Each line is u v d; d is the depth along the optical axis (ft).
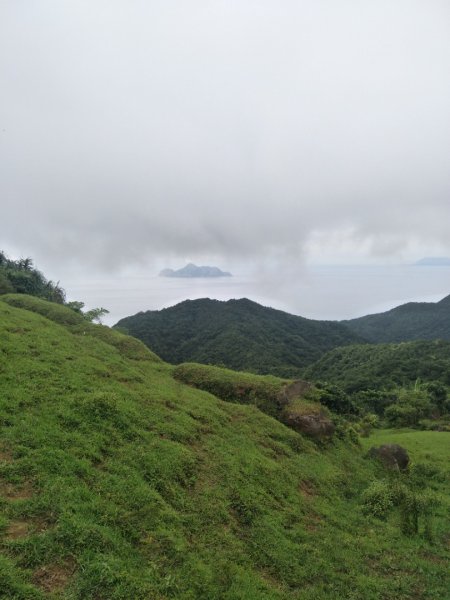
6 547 19.56
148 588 20.21
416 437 87.35
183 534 25.61
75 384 38.01
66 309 70.49
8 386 34.04
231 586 23.43
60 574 19.19
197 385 58.85
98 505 24.23
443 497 51.29
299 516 34.35
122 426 33.94
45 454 26.78
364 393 180.34
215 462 35.73
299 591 25.64
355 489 45.88
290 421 55.06
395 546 35.29
